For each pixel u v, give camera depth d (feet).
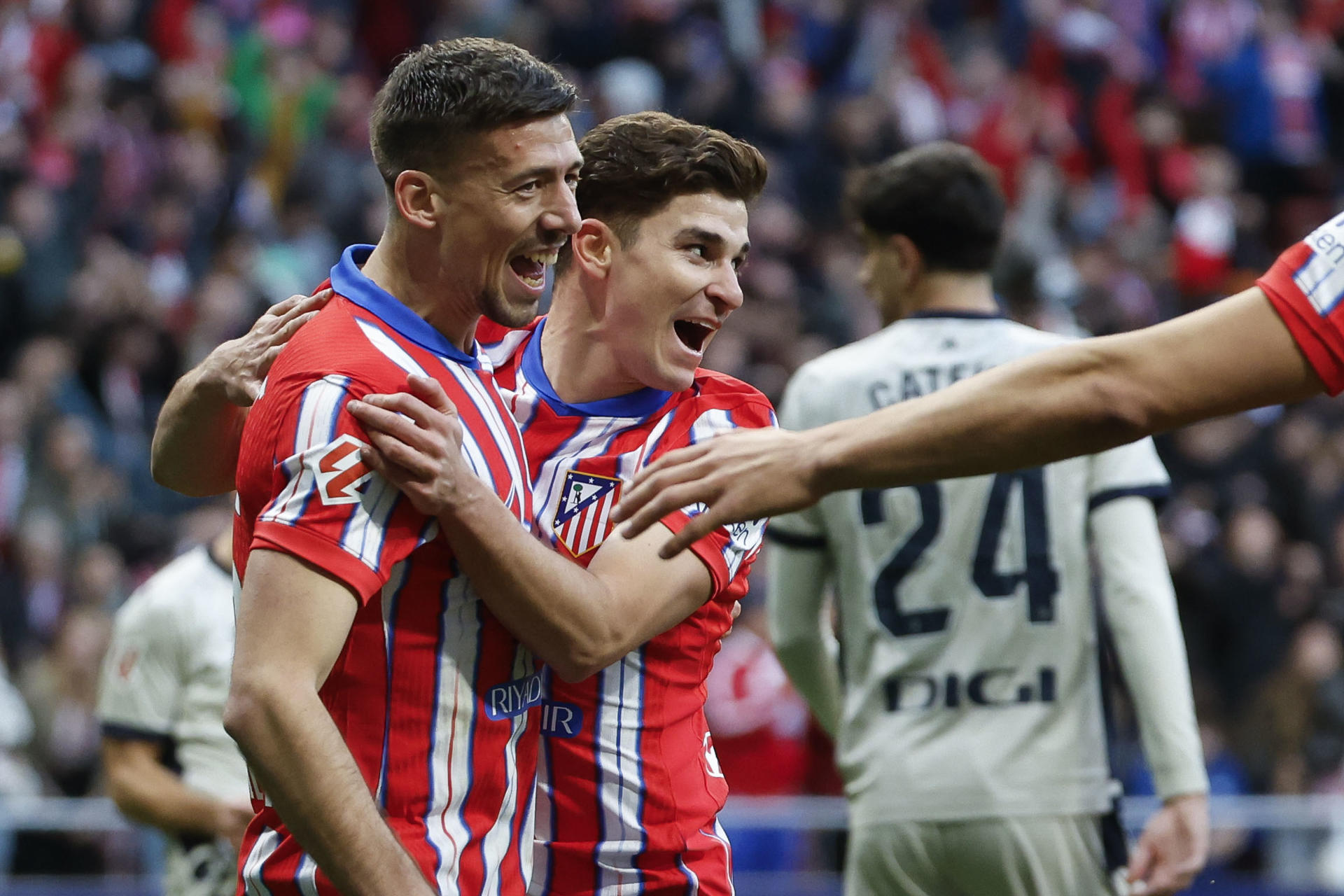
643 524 24.71
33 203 104.68
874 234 40.93
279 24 134.82
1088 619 38.93
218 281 103.65
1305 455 108.27
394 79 25.13
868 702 39.73
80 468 89.56
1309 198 156.35
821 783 76.13
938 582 39.04
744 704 75.61
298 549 22.97
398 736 24.26
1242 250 143.84
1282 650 93.66
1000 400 23.73
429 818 24.48
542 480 28.27
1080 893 38.17
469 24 138.92
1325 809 63.82
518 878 25.85
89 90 114.83
